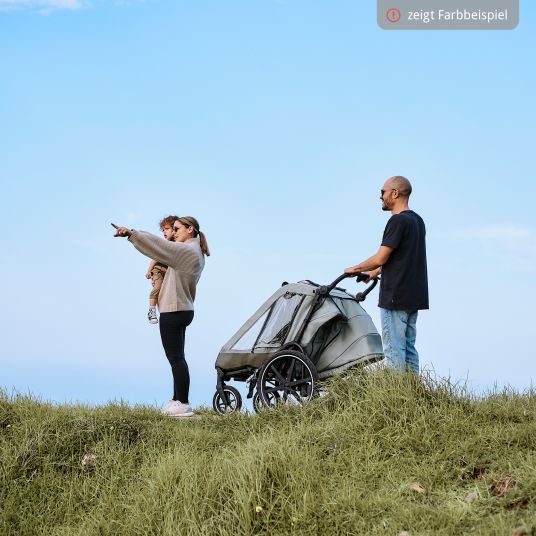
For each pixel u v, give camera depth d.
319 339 21.55
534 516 12.32
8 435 19.39
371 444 16.33
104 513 16.08
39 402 21.75
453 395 18.17
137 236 22.20
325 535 13.56
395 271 19.56
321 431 17.44
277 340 21.27
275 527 13.98
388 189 20.38
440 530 12.67
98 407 21.91
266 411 20.09
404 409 17.12
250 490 14.49
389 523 13.42
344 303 21.78
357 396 18.56
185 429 19.81
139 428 19.77
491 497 13.59
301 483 14.70
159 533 14.45
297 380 20.72
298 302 21.30
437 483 14.74
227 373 22.41
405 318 19.64
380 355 21.30
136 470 17.67
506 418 17.33
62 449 18.67
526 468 14.07
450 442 15.96
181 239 23.94
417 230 19.81
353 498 14.33
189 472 15.65
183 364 22.92
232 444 18.11
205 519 14.34
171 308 22.92
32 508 16.80
